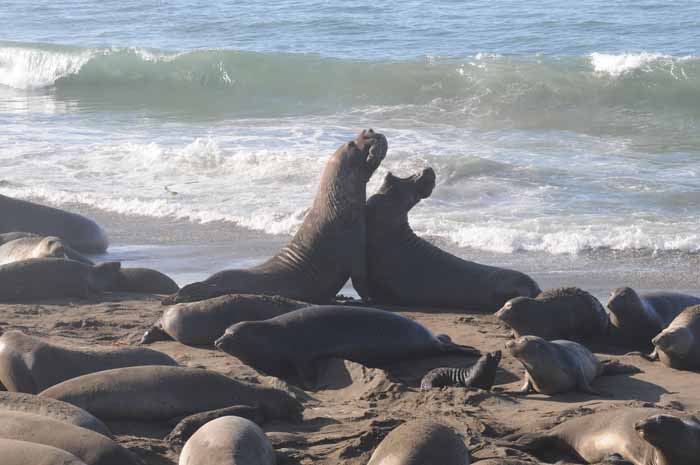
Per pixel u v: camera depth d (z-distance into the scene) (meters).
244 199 50.09
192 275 38.53
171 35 113.88
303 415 22.06
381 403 23.28
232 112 75.69
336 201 33.44
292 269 33.28
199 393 20.89
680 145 60.94
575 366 24.20
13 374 22.03
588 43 94.75
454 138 63.41
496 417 22.08
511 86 75.06
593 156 57.84
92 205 50.00
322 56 83.88
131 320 30.47
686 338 26.30
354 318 26.38
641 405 22.56
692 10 109.38
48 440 15.86
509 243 42.06
